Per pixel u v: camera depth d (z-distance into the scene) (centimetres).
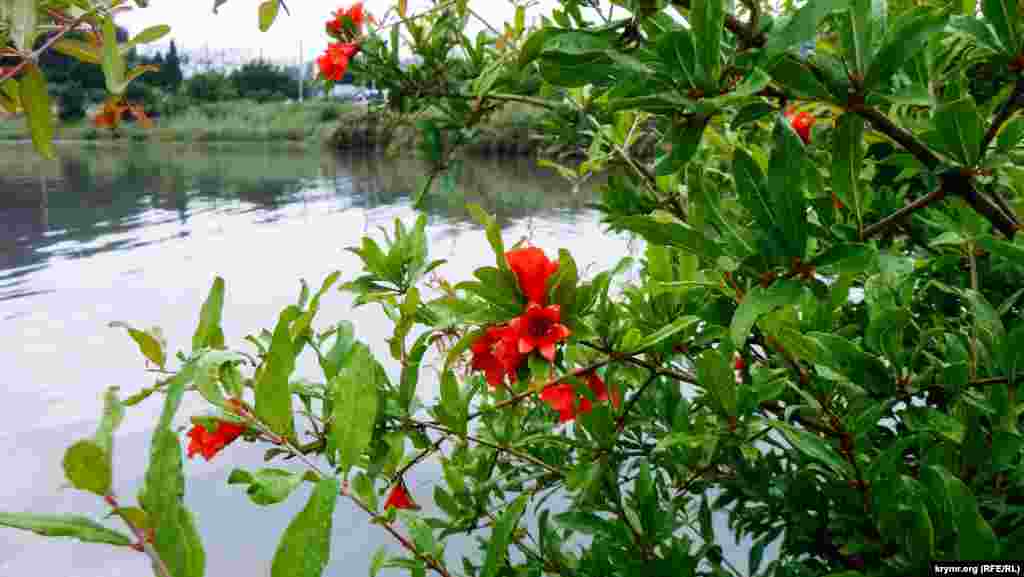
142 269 1155
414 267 184
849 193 98
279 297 952
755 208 92
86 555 437
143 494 55
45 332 821
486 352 146
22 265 1194
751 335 181
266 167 3334
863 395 134
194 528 52
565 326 133
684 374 158
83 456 52
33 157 3847
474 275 132
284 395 77
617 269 165
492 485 211
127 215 1800
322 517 54
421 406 168
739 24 90
